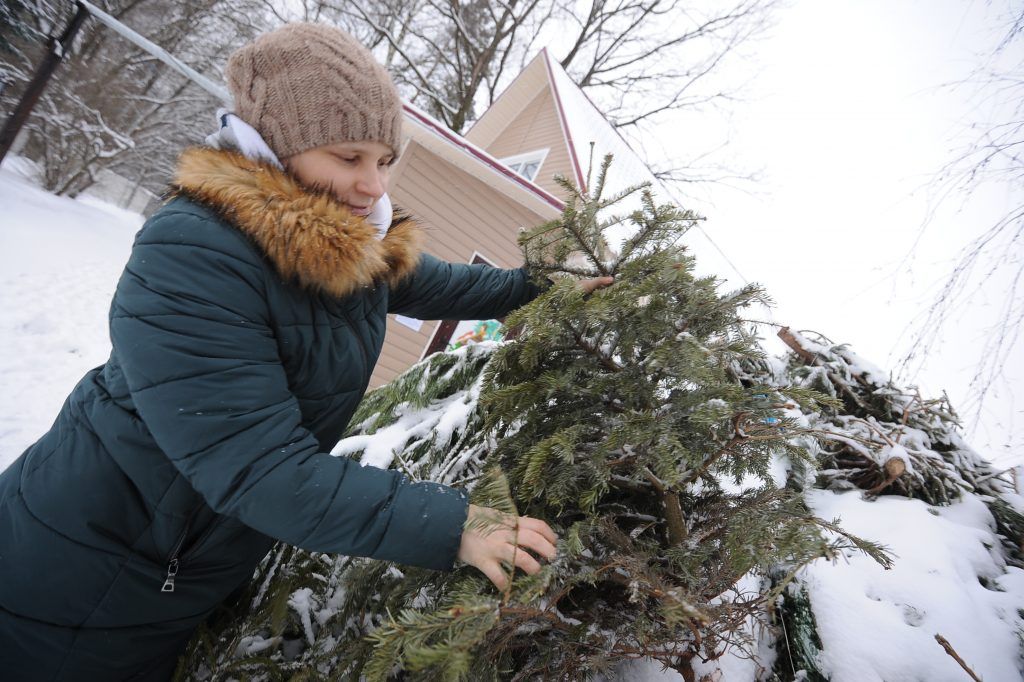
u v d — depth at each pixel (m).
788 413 1.33
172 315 0.73
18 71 10.98
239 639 1.19
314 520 0.71
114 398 0.84
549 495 0.81
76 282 8.46
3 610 0.84
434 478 1.49
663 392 0.94
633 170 8.95
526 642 0.80
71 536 0.84
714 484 0.97
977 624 0.91
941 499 1.35
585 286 1.08
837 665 0.89
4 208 10.24
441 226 6.48
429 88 13.92
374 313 1.06
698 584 0.74
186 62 16.02
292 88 0.83
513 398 0.93
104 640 0.89
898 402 1.67
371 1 13.32
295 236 0.80
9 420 3.91
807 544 0.67
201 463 0.71
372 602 1.16
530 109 10.59
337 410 0.99
